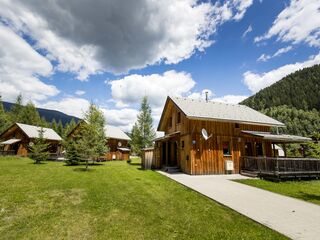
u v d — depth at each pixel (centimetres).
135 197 869
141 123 3216
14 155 3494
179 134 1894
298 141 1809
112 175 1492
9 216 609
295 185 1233
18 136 3791
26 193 866
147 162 2098
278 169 1389
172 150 2105
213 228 564
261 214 677
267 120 2039
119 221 595
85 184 1102
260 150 1941
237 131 1870
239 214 684
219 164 1734
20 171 1531
